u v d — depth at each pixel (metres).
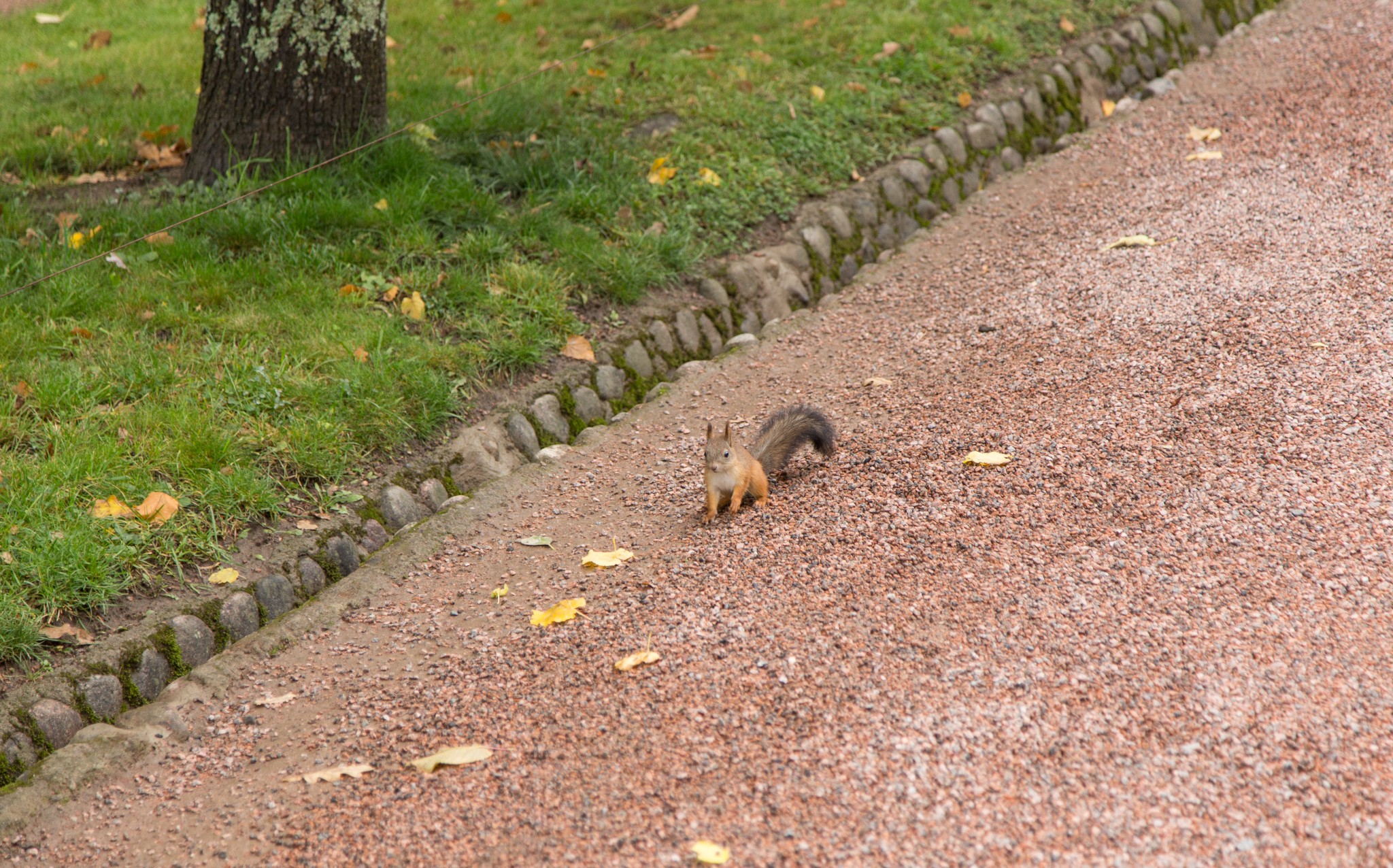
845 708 2.93
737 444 4.04
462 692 3.32
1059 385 4.64
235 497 4.27
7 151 6.93
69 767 3.19
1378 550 3.30
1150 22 9.45
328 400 4.82
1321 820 2.44
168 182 6.79
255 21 6.27
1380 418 3.97
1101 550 3.46
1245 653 2.96
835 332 5.84
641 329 5.91
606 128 7.38
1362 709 2.74
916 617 3.26
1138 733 2.73
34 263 5.45
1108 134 7.94
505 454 5.05
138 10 10.47
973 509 3.79
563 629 3.54
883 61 8.44
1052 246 6.32
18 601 3.64
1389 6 9.33
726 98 7.84
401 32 9.23
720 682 3.10
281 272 5.63
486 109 7.42
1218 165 6.96
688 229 6.54
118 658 3.61
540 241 6.23
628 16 9.53
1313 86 8.01
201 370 4.88
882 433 4.53
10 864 2.92
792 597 3.46
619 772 2.82
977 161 7.89
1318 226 5.76
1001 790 2.60
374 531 4.45
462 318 5.61
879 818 2.55
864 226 7.12
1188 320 4.99
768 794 2.67
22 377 4.65
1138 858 2.38
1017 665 3.01
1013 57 8.68
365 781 2.99
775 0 9.68
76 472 4.12
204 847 2.86
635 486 4.57
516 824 2.70
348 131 6.62
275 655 3.74
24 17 10.27
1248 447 3.91
